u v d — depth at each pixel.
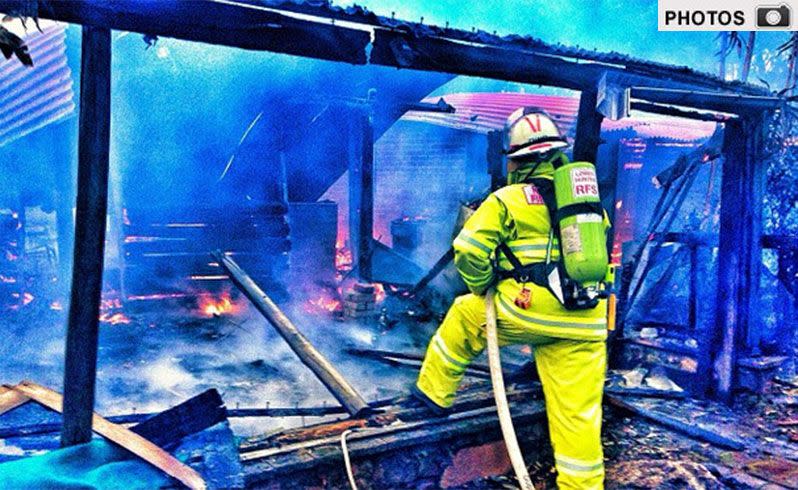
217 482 2.79
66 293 8.11
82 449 2.75
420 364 5.39
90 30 2.46
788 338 5.54
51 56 7.62
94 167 2.57
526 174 3.13
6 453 2.97
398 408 3.77
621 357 5.57
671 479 3.52
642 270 5.73
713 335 4.84
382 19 2.93
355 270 8.62
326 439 3.32
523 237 3.01
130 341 6.18
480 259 2.98
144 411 4.25
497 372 3.08
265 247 8.38
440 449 3.49
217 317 7.27
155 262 7.95
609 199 8.30
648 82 3.95
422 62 3.17
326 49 2.91
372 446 3.25
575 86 3.74
